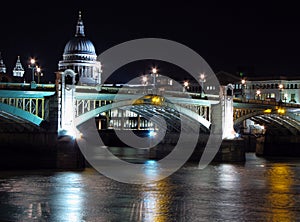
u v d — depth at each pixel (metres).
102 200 66.38
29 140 91.12
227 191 75.56
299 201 68.62
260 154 152.38
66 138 92.56
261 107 136.38
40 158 91.75
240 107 129.75
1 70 175.12
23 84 89.56
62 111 92.31
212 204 65.62
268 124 151.00
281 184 83.81
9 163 90.44
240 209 62.97
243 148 121.19
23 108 90.38
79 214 58.66
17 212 58.97
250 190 76.88
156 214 59.47
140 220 56.56
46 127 91.75
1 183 76.31
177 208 62.78
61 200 65.50
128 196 69.56
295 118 146.38
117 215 58.56
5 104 87.00
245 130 185.62
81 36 194.25
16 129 94.69
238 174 96.06
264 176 93.81
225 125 120.94
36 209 60.50
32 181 78.62
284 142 151.62
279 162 125.56
